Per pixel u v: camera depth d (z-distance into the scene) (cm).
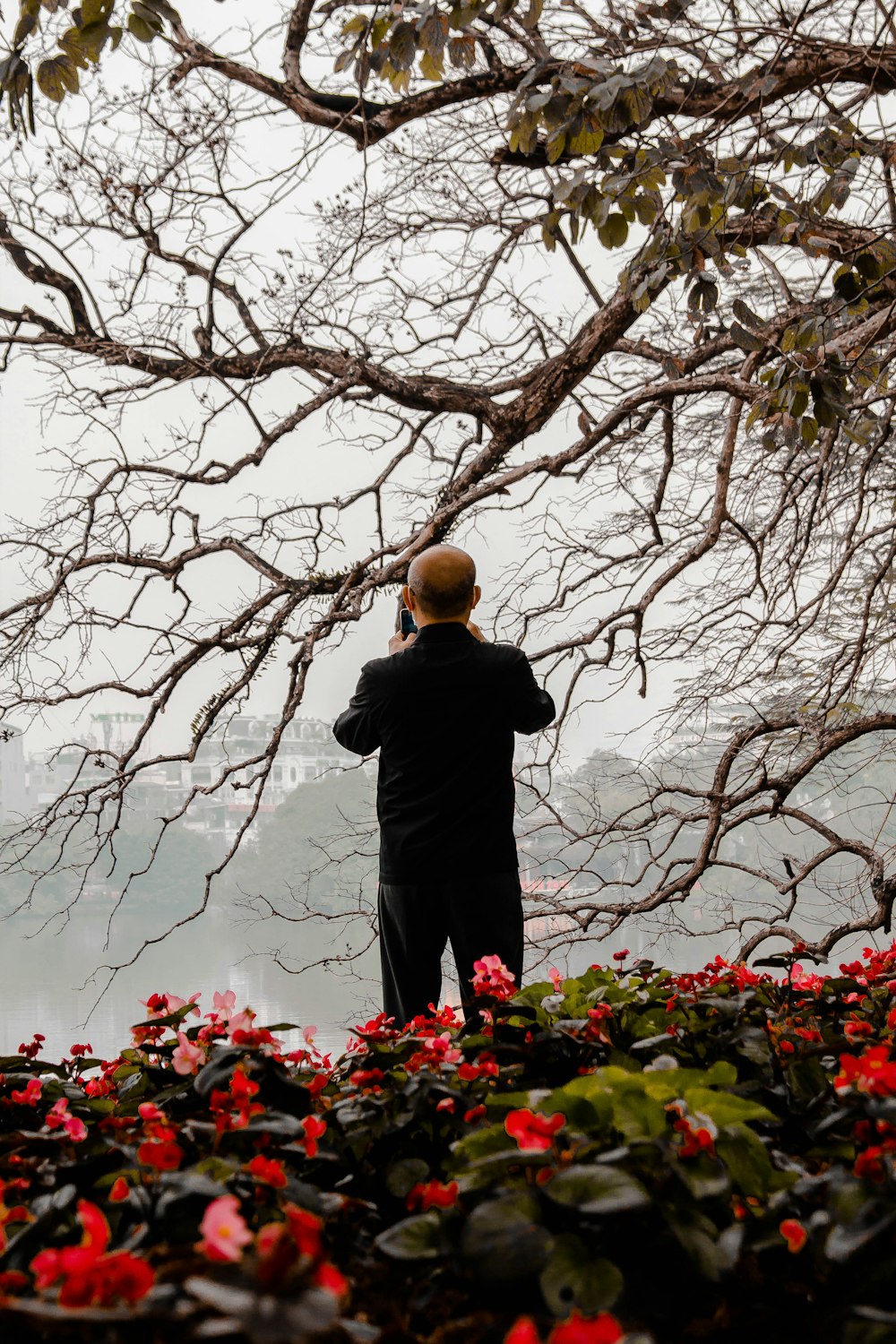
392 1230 133
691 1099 151
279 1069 200
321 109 634
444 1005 303
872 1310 113
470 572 335
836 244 562
